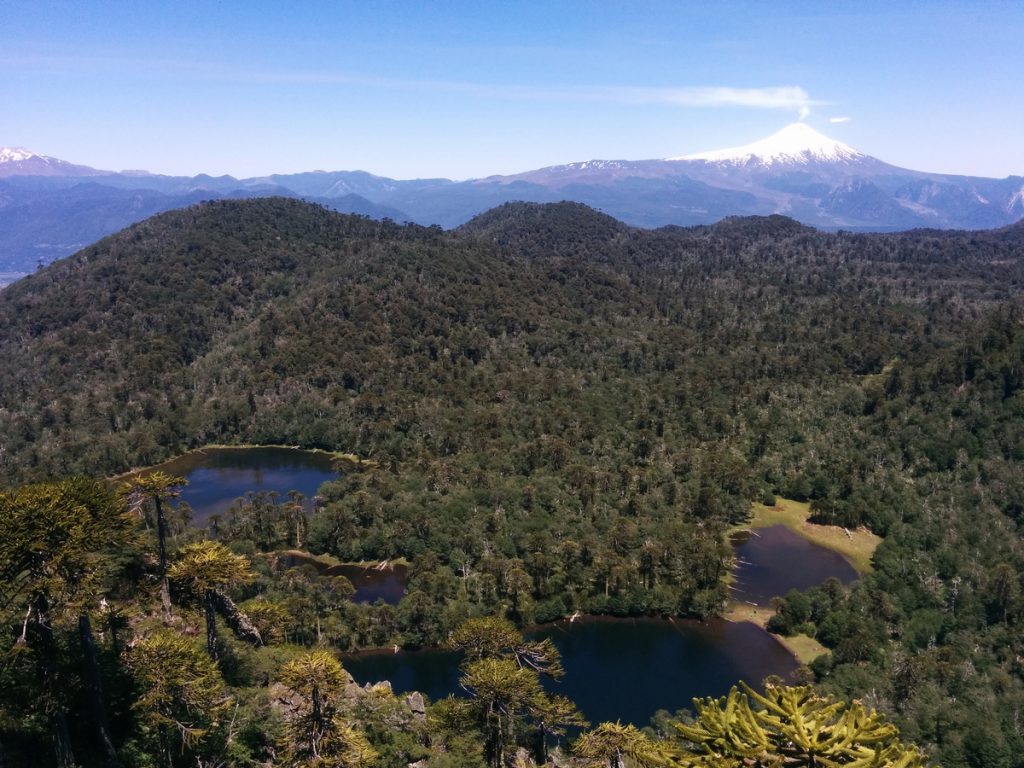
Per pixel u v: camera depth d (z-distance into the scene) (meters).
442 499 140.88
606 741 50.69
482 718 53.94
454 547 125.94
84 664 38.44
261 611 64.31
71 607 32.22
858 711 21.92
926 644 99.88
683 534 126.44
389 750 48.84
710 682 94.75
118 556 52.22
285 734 40.88
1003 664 92.75
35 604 32.47
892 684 86.94
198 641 50.38
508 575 110.88
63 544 32.06
